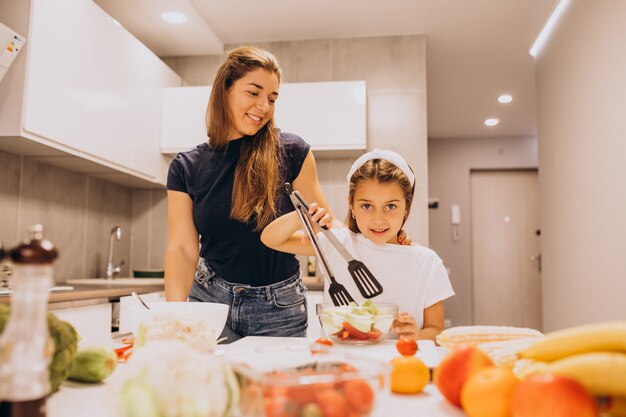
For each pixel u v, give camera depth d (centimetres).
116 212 322
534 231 639
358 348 95
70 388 71
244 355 64
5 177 226
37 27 198
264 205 142
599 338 56
